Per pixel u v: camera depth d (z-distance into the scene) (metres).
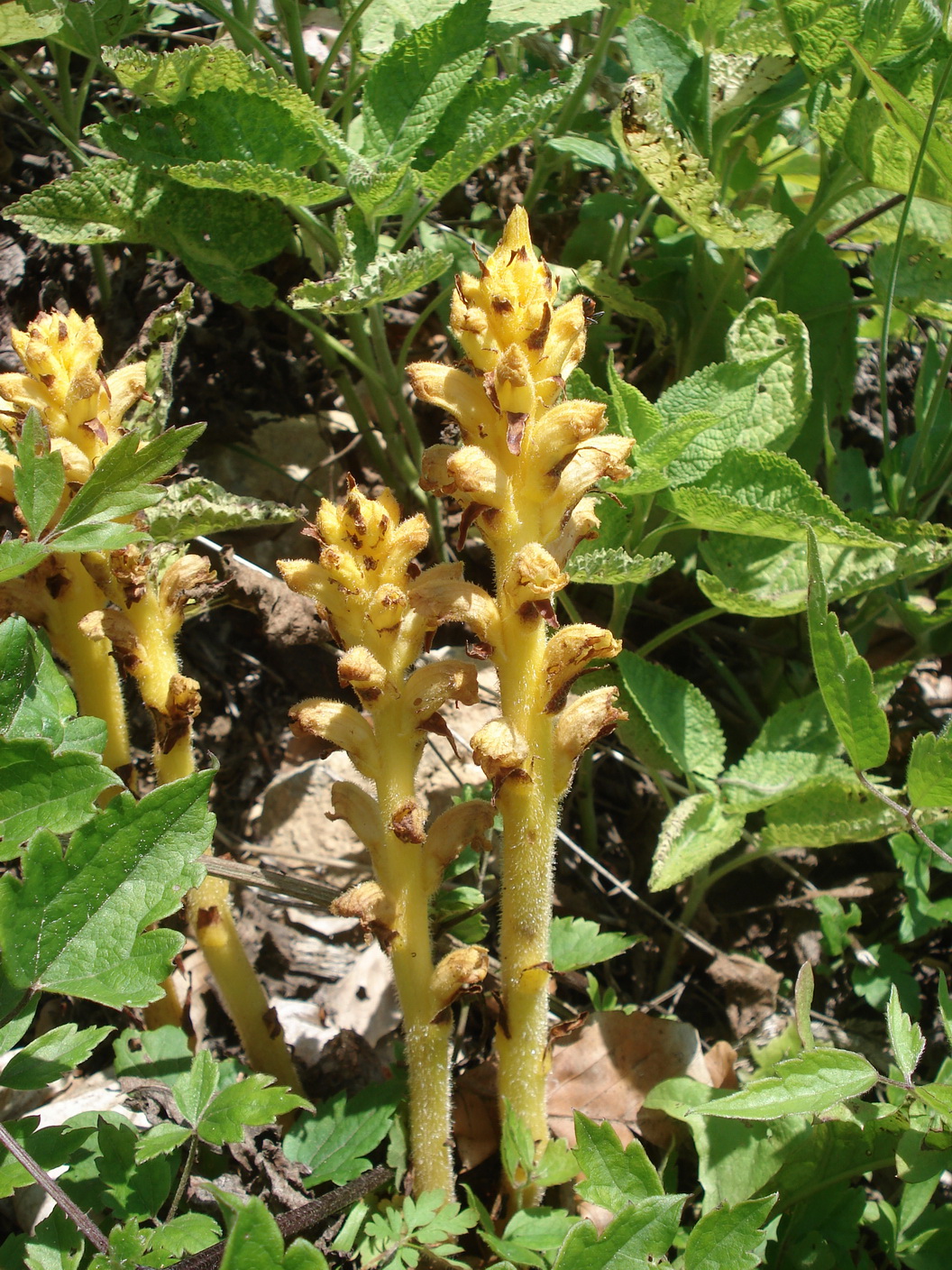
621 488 0.48
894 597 0.60
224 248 0.54
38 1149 0.37
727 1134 0.46
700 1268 0.36
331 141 0.51
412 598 0.36
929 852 0.54
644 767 0.57
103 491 0.37
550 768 0.38
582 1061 0.50
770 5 0.58
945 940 0.59
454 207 0.70
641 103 0.50
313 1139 0.44
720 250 0.60
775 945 0.59
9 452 0.44
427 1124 0.41
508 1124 0.41
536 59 0.67
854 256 0.66
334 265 0.60
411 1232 0.40
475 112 0.54
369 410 0.67
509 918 0.39
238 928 0.56
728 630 0.62
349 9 0.60
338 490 0.65
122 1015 0.51
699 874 0.55
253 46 0.58
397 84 0.52
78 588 0.42
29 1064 0.36
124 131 0.54
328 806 0.58
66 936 0.35
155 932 0.35
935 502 0.61
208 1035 0.53
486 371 0.35
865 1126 0.45
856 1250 0.47
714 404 0.52
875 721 0.43
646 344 0.68
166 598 0.42
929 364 0.65
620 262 0.63
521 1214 0.41
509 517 0.36
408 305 0.68
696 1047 0.50
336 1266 0.42
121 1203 0.38
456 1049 0.50
